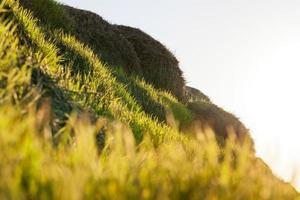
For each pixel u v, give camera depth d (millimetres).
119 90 9031
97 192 1866
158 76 19359
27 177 1815
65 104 4141
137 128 6227
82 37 15141
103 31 16594
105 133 4348
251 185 2094
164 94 15539
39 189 1782
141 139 6082
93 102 5582
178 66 20469
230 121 20703
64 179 1765
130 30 20312
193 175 2203
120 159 2252
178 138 7281
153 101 12336
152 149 2900
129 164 2180
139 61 17922
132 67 17078
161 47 20125
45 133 2316
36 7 11125
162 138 6609
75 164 2039
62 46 9062
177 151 2498
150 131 6574
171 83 19594
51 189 1751
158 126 7461
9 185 1492
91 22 16484
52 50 6570
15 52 3791
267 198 2088
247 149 2299
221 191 2014
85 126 2213
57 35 9664
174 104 14617
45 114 2852
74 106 4309
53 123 3455
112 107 6285
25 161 1868
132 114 6863
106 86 8133
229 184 2152
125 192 1888
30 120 2172
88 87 6328
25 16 7090
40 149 2037
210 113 20641
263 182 2174
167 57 19984
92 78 7980
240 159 2273
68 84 5117
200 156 2352
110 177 2021
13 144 1886
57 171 1924
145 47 19781
